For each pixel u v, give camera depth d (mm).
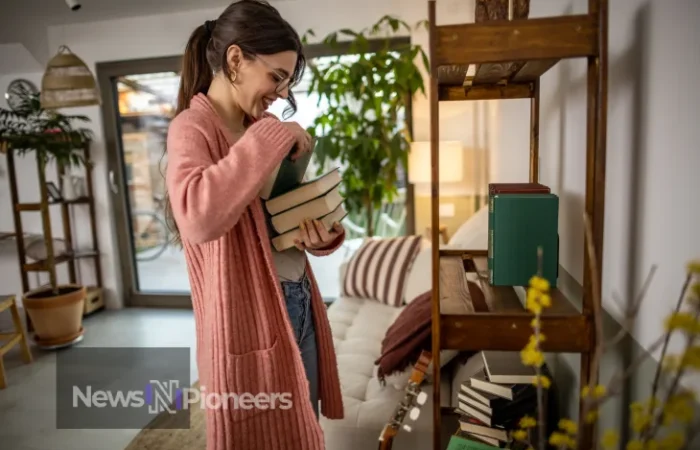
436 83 917
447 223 3381
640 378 917
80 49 3695
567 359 1397
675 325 575
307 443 1073
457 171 2943
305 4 3344
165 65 3650
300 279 1161
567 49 869
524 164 2055
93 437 2111
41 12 3270
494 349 985
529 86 1458
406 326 1649
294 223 1067
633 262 969
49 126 3121
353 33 3092
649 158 890
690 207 754
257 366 1021
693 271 589
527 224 1056
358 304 2670
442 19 3156
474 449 1148
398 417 1304
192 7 3396
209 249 990
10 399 2461
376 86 3004
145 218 4312
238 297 994
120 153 3865
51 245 3133
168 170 930
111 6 3277
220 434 1007
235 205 867
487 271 1326
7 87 3775
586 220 836
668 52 816
